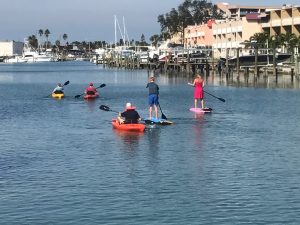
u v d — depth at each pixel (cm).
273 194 1867
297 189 1927
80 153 2588
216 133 3180
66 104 5112
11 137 3092
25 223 1602
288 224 1583
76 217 1647
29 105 5044
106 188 1947
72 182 2030
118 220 1619
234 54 11306
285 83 7875
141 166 2291
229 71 9950
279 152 2602
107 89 7419
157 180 2053
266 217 1639
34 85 8819
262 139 2973
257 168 2252
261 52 9875
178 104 5019
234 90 6719
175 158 2453
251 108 4609
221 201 1791
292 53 9675
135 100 5581
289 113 4222
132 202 1783
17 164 2348
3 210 1714
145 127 3372
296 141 2908
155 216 1650
